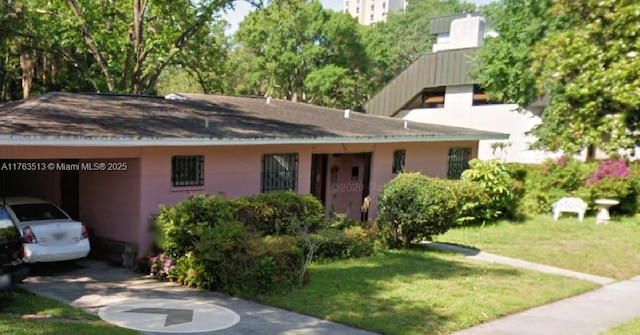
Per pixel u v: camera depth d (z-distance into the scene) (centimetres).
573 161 1697
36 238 851
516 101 1992
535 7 1689
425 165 1683
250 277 761
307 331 598
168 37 2247
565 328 639
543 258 1080
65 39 2055
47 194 1130
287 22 3953
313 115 1619
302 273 802
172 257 870
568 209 1597
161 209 889
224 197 977
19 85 2431
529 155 2395
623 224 1500
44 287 797
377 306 692
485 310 689
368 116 1900
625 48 653
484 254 1111
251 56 4284
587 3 680
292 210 1036
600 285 881
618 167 1622
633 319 686
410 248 1157
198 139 941
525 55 1805
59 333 534
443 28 3112
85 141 795
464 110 2620
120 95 1328
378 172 1500
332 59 4316
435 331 603
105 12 2162
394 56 5322
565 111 723
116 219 999
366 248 1076
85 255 917
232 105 1504
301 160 1271
